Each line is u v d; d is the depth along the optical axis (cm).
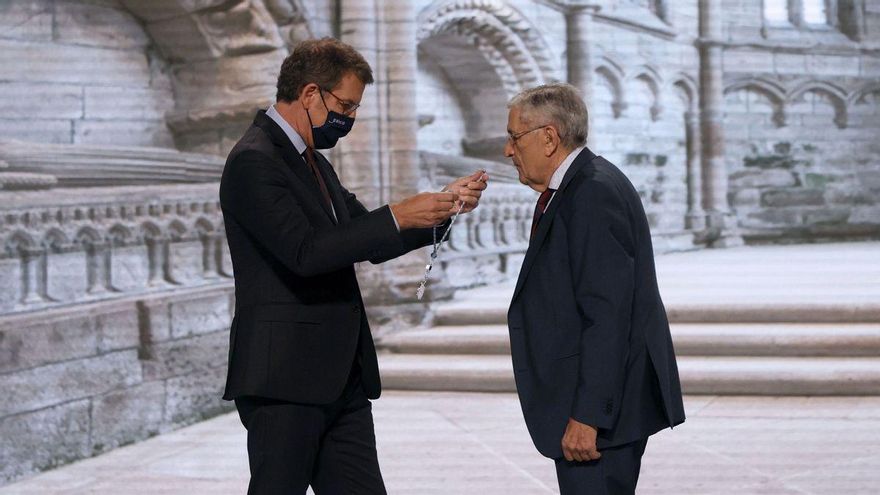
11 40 1068
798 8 2544
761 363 1141
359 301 489
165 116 1248
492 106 1781
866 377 1077
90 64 1155
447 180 1562
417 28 1443
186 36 1221
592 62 1889
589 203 456
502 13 1642
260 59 1219
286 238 436
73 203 912
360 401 499
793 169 2502
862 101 2556
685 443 909
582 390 447
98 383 912
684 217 2353
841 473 802
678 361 1170
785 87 2481
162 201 1023
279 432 460
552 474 822
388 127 1322
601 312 447
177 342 1011
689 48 2347
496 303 1387
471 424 1008
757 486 770
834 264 1803
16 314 852
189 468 859
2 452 810
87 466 868
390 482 805
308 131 472
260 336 458
